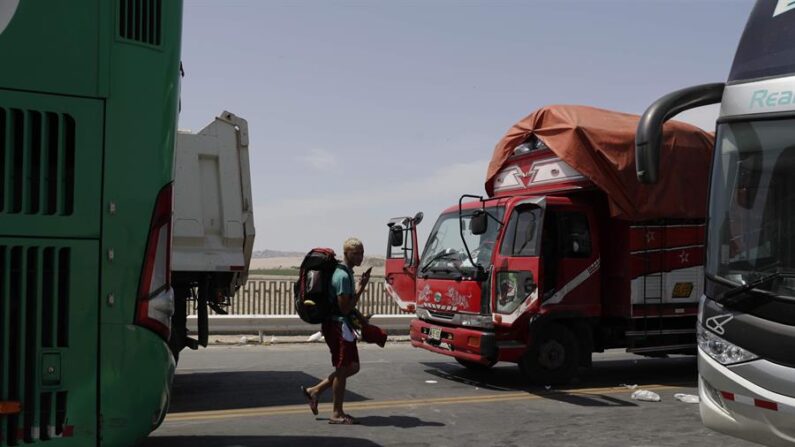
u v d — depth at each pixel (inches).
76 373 163.3
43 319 161.6
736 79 211.3
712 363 196.2
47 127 163.9
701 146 404.2
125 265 169.2
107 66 169.2
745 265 195.2
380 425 285.4
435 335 401.7
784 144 195.2
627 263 384.5
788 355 178.1
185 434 268.8
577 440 261.4
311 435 267.3
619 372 449.1
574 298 380.5
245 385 382.6
